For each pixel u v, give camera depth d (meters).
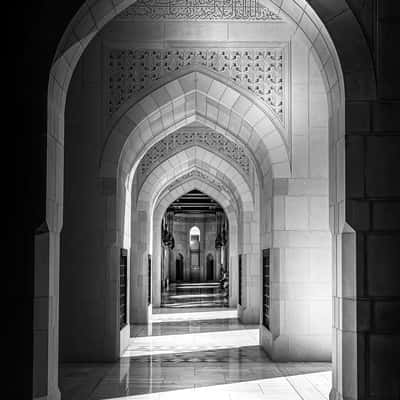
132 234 14.66
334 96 5.68
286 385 7.52
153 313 17.62
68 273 9.27
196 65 9.20
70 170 9.32
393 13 5.24
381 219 5.18
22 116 4.86
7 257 4.83
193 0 9.21
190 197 32.22
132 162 10.65
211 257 46.62
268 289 10.04
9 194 4.84
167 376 8.08
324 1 5.29
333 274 5.69
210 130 14.13
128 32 9.23
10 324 4.80
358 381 5.09
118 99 9.30
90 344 9.22
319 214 9.34
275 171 9.34
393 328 5.11
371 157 5.21
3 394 4.74
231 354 9.98
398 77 5.23
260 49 9.23
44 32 4.90
